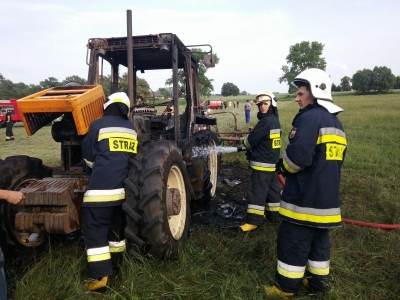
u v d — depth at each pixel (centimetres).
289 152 281
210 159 623
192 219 495
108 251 304
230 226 464
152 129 515
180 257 341
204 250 364
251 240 403
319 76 293
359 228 443
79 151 364
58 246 368
